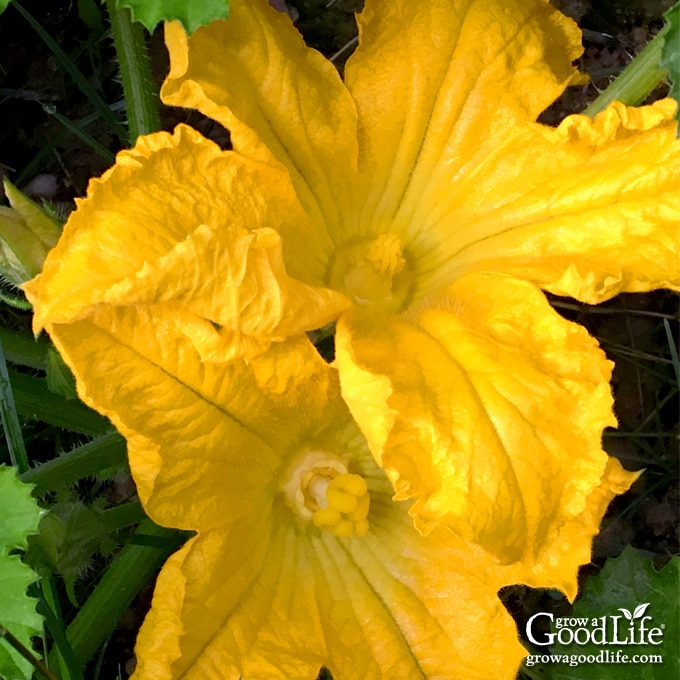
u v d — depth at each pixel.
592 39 0.46
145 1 0.24
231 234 0.22
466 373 0.24
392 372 0.24
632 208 0.27
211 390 0.25
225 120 0.24
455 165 0.29
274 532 0.29
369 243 0.29
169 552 0.35
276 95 0.26
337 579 0.29
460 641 0.28
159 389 0.24
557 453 0.23
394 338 0.26
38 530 0.28
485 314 0.26
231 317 0.22
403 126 0.29
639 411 0.44
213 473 0.26
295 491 0.29
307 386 0.27
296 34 0.27
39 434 0.41
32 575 0.27
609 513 0.43
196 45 0.25
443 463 0.23
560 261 0.27
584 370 0.24
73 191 0.43
